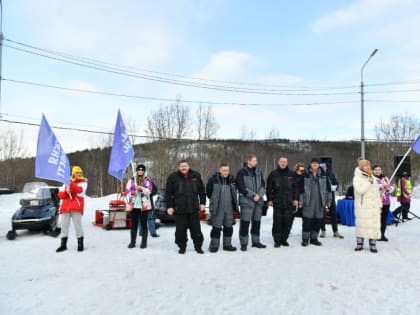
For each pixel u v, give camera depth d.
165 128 32.81
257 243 7.41
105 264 5.89
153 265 5.82
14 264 5.91
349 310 3.90
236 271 5.45
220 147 36.50
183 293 4.45
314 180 7.66
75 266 5.77
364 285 4.76
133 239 7.34
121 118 8.48
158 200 11.16
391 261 6.11
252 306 4.02
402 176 11.64
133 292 4.49
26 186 9.95
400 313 3.81
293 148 56.34
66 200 7.03
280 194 7.46
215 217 6.95
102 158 38.91
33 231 9.87
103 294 4.42
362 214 6.96
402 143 40.16
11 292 4.51
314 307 3.99
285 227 7.50
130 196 7.36
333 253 6.77
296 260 6.18
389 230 9.96
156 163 30.92
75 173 7.21
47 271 5.47
